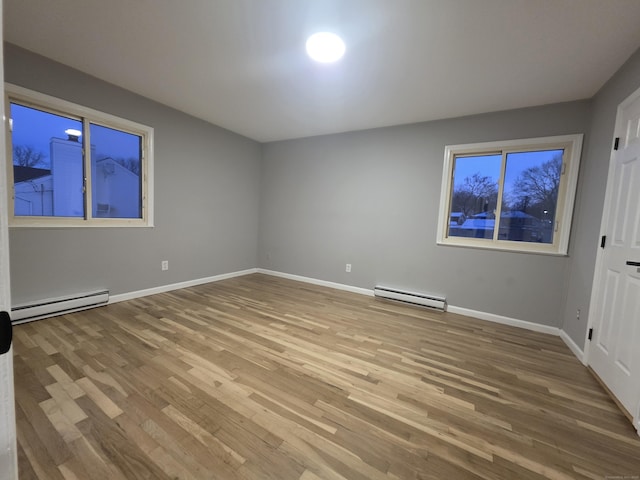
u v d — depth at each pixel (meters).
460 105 3.09
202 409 1.63
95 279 3.11
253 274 5.14
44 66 2.58
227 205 4.60
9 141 2.53
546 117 2.96
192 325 2.77
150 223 3.57
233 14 1.90
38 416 1.52
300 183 4.73
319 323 2.97
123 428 1.47
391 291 3.83
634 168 1.94
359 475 1.27
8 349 0.53
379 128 3.96
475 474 1.31
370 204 4.09
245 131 4.48
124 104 3.16
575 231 2.86
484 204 3.41
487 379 2.08
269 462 1.32
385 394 1.85
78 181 2.96
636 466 1.38
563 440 1.53
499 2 1.69
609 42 1.97
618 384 1.85
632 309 1.80
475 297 3.40
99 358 2.10
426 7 1.75
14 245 2.56
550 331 3.00
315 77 2.67
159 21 2.01
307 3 1.78
